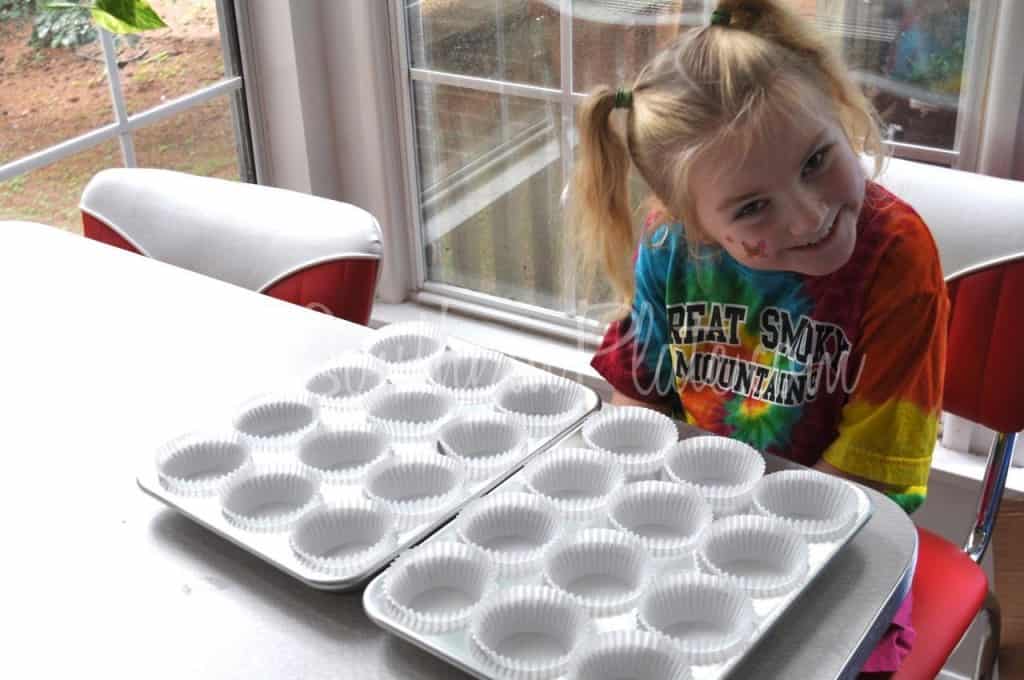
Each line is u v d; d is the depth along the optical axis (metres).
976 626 1.37
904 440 0.89
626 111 0.89
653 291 1.01
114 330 0.97
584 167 0.94
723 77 0.80
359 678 0.60
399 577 0.64
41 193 1.37
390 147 1.65
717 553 0.67
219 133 1.61
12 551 0.70
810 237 0.82
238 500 0.72
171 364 0.91
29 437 0.82
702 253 0.95
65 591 0.67
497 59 1.55
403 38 1.58
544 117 1.55
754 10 0.85
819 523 0.67
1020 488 1.30
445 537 0.68
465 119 1.62
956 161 1.24
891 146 1.17
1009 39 1.12
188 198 1.23
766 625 0.60
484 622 0.61
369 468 0.73
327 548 0.69
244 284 1.19
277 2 1.53
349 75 1.60
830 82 0.85
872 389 0.90
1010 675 1.28
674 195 0.86
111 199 1.25
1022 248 0.98
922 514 1.38
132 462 0.79
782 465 0.75
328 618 0.64
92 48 1.38
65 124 1.38
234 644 0.62
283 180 1.69
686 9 1.34
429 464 0.74
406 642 0.62
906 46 1.22
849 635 0.61
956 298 1.02
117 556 0.70
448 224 1.70
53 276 1.07
